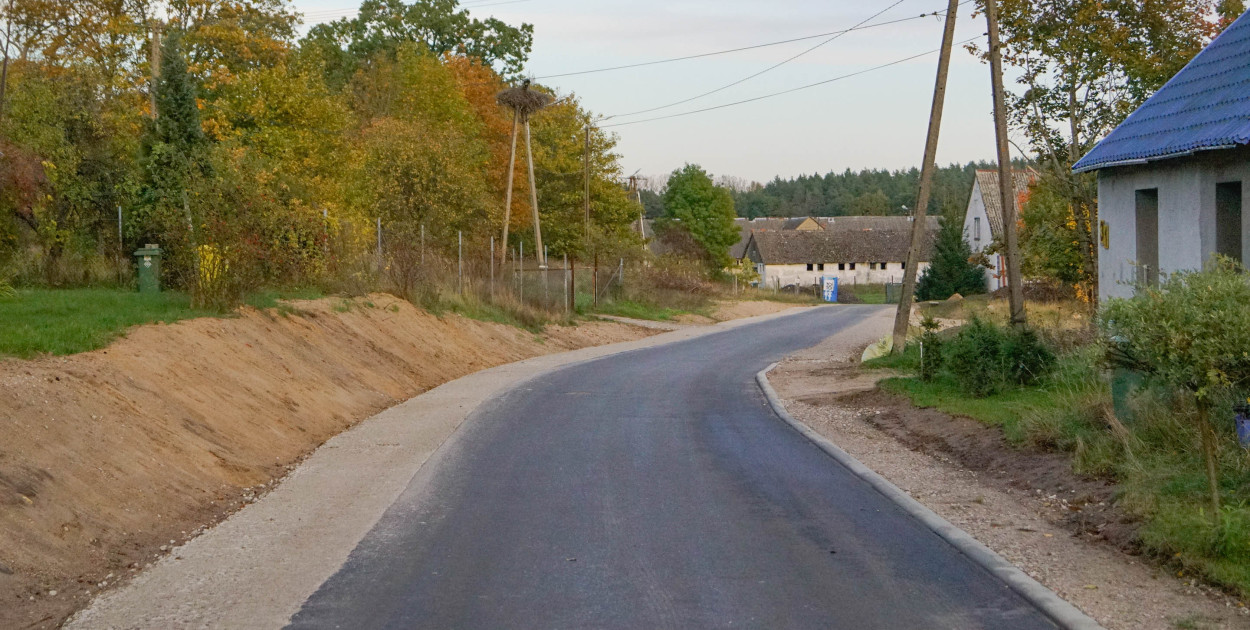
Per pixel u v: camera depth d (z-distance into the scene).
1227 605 5.89
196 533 7.82
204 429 10.48
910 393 15.23
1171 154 12.86
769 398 17.03
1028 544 7.30
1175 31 20.95
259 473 10.10
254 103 39.34
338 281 22.36
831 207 192.75
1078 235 22.31
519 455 11.36
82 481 7.76
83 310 13.80
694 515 8.41
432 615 5.87
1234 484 7.61
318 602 6.11
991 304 35.06
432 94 50.59
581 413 15.14
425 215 37.34
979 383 14.02
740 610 5.94
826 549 7.32
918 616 5.83
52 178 21.52
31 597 6.03
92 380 9.87
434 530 7.89
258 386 13.05
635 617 5.82
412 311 24.16
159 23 32.88
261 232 19.50
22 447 7.68
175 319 13.98
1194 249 13.17
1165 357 7.17
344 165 39.88
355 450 11.67
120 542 7.24
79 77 27.83
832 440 12.47
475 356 24.30
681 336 36.69
